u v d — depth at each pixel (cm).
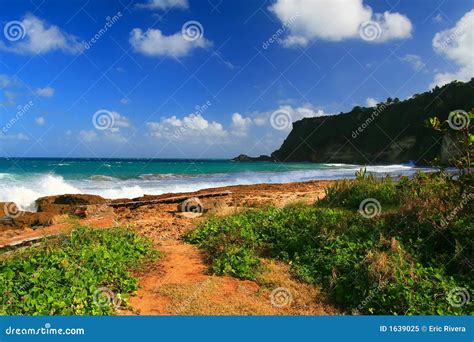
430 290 689
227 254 904
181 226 1319
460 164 980
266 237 1016
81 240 999
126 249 955
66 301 650
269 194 2052
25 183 2667
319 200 1405
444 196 1002
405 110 8331
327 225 989
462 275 750
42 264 797
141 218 1518
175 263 915
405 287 681
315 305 713
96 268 798
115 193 2503
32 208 1914
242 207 1591
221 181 3334
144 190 2631
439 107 7262
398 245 820
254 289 768
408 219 948
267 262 899
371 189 1316
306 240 948
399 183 1305
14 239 1102
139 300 718
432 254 825
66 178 3369
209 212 1462
